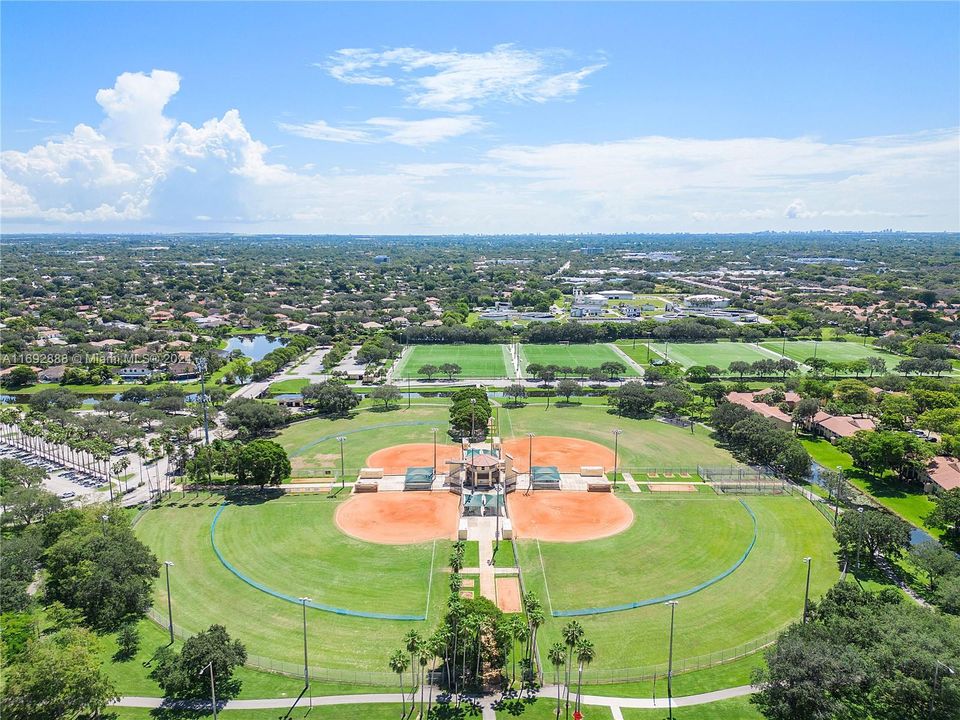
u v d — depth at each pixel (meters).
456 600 110.19
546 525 158.38
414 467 193.62
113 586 119.31
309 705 98.50
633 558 142.12
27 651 97.19
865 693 97.75
